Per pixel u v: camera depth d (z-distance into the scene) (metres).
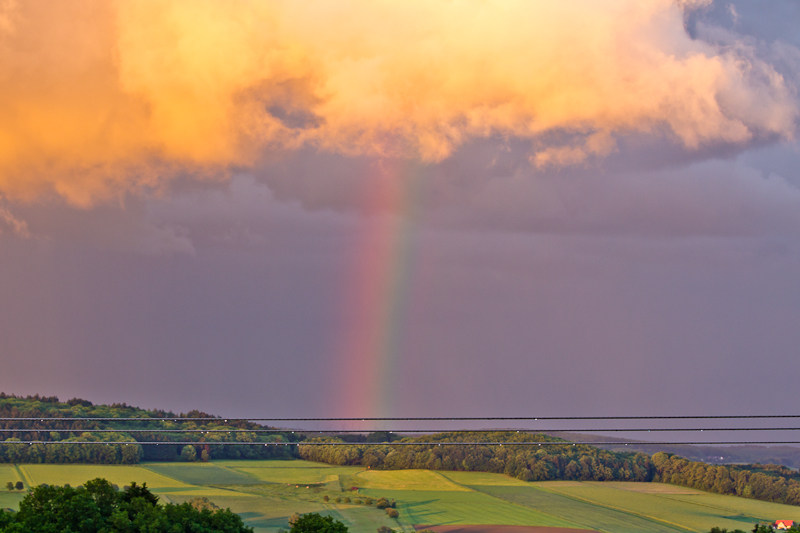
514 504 174.12
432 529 145.50
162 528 50.38
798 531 63.56
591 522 157.25
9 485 158.38
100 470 186.25
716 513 168.25
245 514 153.12
